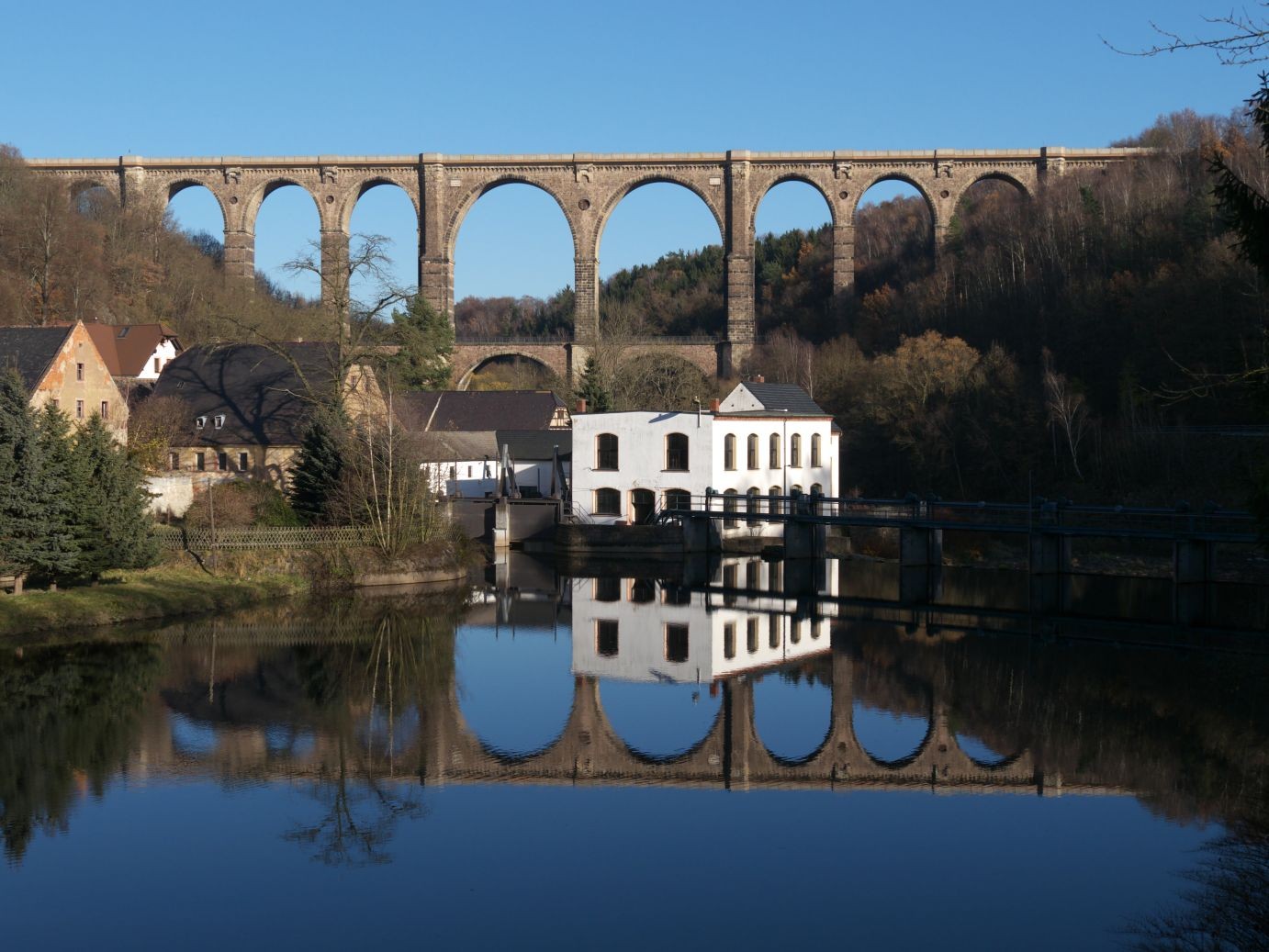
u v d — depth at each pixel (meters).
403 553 50.69
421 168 107.06
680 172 105.56
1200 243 79.56
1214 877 19.45
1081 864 20.03
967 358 78.19
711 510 58.19
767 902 18.67
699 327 151.75
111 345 79.88
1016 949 17.08
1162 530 48.69
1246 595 46.38
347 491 51.19
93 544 40.66
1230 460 62.66
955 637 39.12
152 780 24.19
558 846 20.94
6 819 22.02
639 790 23.88
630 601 46.66
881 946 17.17
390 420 52.81
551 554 61.50
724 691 31.89
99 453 41.00
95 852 20.52
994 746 26.70
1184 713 29.11
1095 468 68.31
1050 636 39.09
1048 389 71.69
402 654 36.38
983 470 73.06
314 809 22.70
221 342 69.62
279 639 38.12
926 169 105.69
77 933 17.58
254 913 18.22
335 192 108.00
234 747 26.53
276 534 48.12
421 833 21.53
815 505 56.28
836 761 25.78
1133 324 75.81
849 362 91.25
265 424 63.38
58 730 27.48
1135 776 24.50
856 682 32.78
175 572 44.75
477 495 72.75
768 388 64.56
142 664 34.09
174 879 19.47
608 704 30.61
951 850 20.66
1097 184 101.06
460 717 29.33
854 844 21.00
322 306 95.94
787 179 106.50
